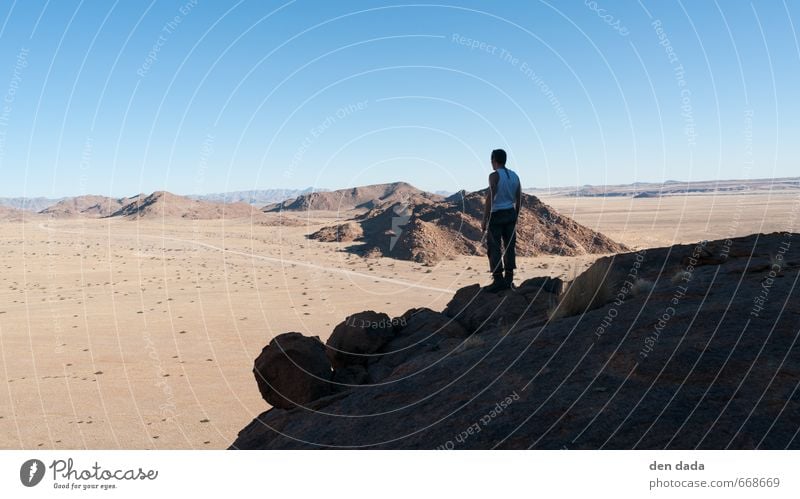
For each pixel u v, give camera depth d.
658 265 8.07
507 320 7.41
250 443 5.36
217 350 35.12
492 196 8.42
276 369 6.00
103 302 57.38
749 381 3.78
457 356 5.86
